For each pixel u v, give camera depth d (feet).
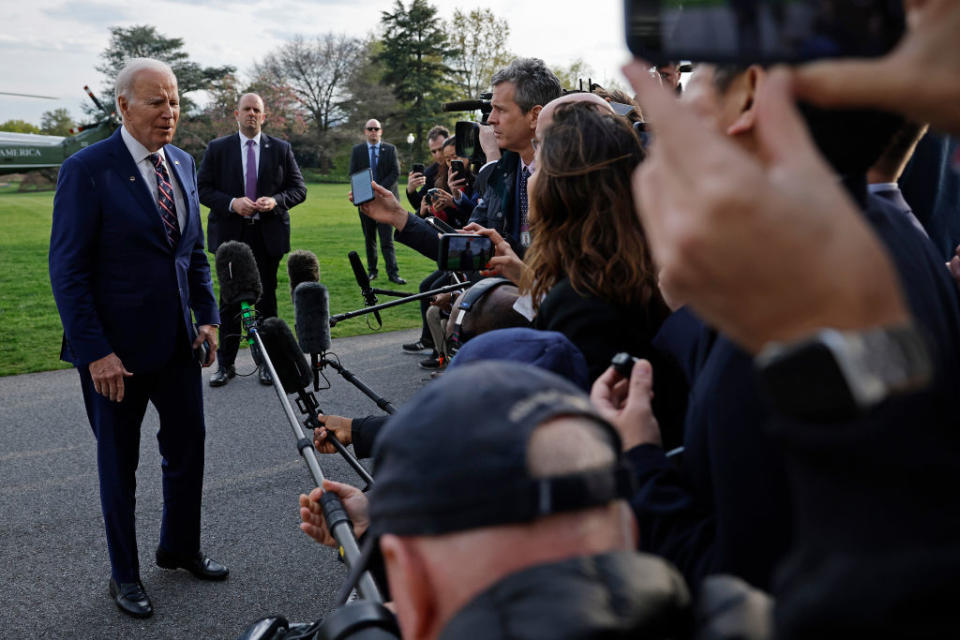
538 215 5.33
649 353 4.88
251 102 22.15
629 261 4.91
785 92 1.42
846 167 2.57
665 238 1.33
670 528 3.30
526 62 11.51
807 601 1.41
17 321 31.89
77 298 9.77
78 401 20.11
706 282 1.29
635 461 3.56
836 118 2.40
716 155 1.27
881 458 1.31
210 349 11.40
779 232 1.22
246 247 11.37
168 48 241.35
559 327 4.99
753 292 1.27
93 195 9.93
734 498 2.67
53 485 14.71
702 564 3.09
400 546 1.94
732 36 1.51
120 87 10.15
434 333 13.23
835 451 1.32
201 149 229.25
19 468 15.57
